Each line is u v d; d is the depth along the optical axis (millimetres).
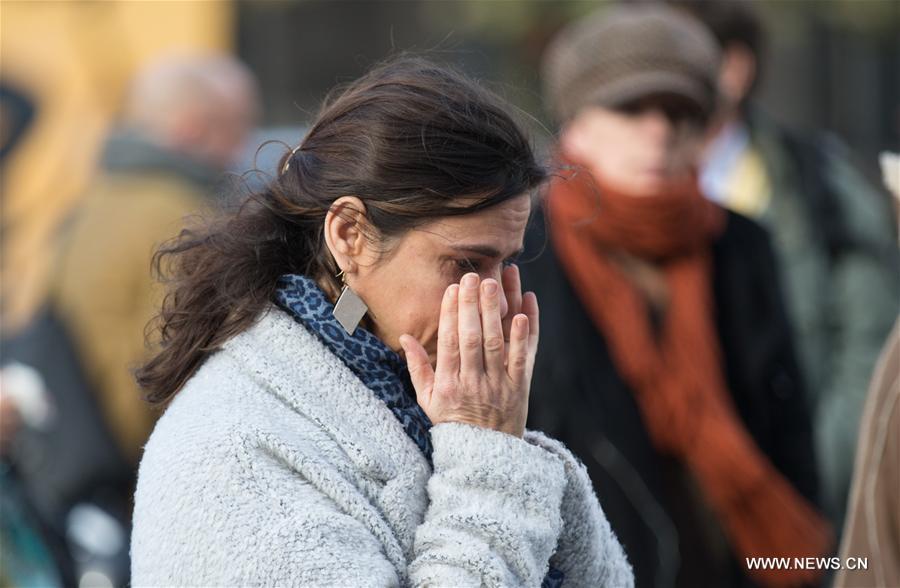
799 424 10391
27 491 11516
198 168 14117
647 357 9719
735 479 9844
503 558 5508
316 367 5734
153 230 13469
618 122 10078
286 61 31031
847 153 12883
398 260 5742
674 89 9961
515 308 6148
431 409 5777
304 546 5266
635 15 10445
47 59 18328
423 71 5918
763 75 12883
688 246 10148
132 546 5574
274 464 5469
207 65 14852
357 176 5695
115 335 13258
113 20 18578
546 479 5762
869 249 12234
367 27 30922
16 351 13227
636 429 9633
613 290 9805
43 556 11383
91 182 14094
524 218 5828
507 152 5691
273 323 5797
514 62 26156
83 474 12703
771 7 27016
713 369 10031
